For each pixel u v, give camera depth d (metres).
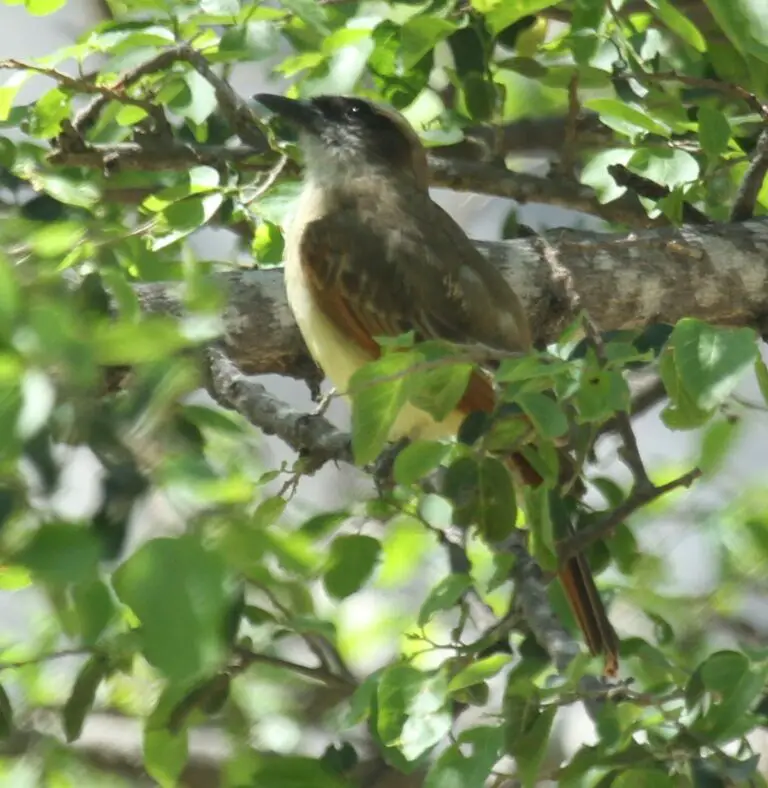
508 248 10.28
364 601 11.91
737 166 10.58
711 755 6.26
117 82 9.51
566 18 10.31
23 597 8.52
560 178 10.77
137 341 4.80
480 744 6.38
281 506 6.84
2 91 9.38
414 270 9.92
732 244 10.16
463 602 7.51
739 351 6.07
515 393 6.30
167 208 8.56
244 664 7.70
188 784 10.00
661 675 7.68
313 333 9.72
